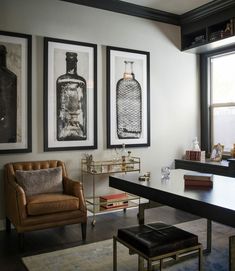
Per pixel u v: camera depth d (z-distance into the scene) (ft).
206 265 8.49
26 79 12.18
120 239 7.03
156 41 15.67
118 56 14.37
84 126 13.48
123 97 14.53
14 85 11.96
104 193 13.99
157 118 15.80
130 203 13.30
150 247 6.19
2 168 11.80
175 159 16.42
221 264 8.55
